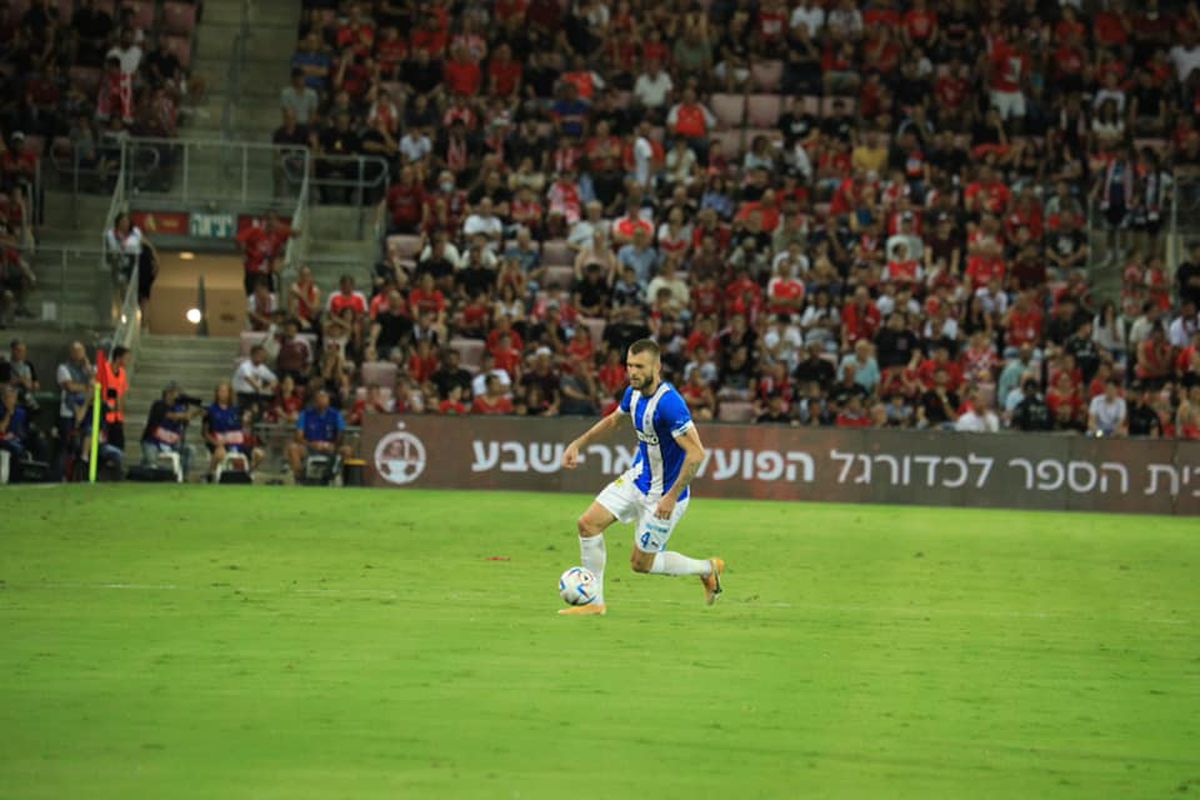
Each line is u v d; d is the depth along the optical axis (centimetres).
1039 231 6022
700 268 5684
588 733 1427
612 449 4781
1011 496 4744
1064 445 4738
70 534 3102
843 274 5816
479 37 6512
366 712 1488
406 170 5956
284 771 1266
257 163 6100
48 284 5475
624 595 2381
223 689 1583
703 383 5147
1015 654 1958
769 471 4766
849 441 4766
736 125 6556
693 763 1330
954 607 2406
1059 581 2817
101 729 1398
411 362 5156
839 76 6575
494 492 4653
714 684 1677
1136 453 4728
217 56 6669
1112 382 5128
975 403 5031
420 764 1299
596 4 6762
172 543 2991
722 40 6731
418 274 5616
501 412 5022
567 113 6388
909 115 6347
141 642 1853
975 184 6078
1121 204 6116
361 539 3164
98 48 6388
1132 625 2264
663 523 2117
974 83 6544
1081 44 6694
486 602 2262
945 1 6775
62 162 5938
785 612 2266
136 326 5466
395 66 6531
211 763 1288
